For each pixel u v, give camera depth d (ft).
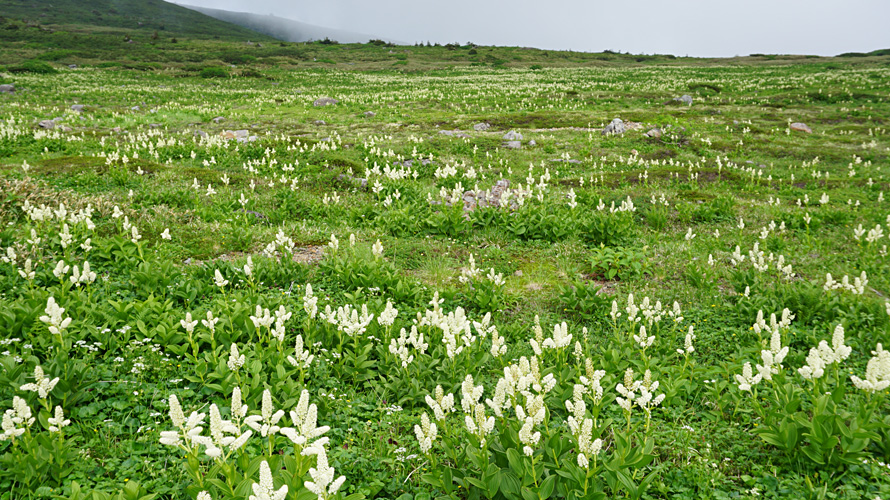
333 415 17.83
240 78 241.14
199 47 387.96
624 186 65.00
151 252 32.37
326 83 230.48
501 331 25.94
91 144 81.25
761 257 31.53
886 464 15.11
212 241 37.78
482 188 62.39
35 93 153.48
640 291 32.17
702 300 30.83
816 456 15.29
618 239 41.32
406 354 19.58
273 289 29.68
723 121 116.47
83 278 23.48
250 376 19.13
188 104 148.87
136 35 476.54
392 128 112.88
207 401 17.97
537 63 347.56
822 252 40.37
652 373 20.56
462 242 42.06
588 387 17.42
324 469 10.53
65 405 16.17
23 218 37.32
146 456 14.89
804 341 25.17
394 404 18.97
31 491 12.95
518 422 14.58
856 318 26.11
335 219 47.24
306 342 21.83
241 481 12.27
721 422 18.24
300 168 66.64
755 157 87.76
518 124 117.29
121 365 18.90
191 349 21.29
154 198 47.19
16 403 12.78
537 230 43.06
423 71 299.17
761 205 56.03
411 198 53.93
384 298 29.96
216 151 75.46
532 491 13.01
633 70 276.82
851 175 72.84
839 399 17.16
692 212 50.75
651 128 103.91
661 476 15.30
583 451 12.79
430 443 13.43
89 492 12.50
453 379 20.29
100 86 182.29
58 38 369.30
